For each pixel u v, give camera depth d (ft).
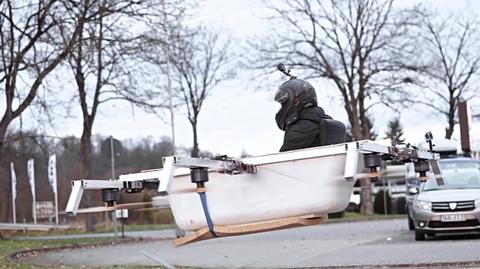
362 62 148.05
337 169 21.59
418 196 63.77
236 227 22.91
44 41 84.17
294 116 24.52
